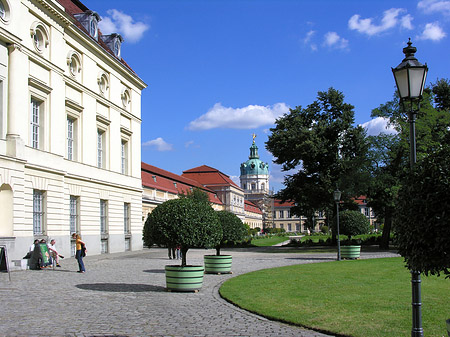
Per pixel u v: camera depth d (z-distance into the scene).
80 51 30.83
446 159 6.25
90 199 31.56
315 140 42.12
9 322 8.70
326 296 11.94
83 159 30.91
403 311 9.88
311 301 11.16
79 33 29.94
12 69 22.05
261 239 74.62
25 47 23.14
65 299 11.57
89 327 8.35
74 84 29.78
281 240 68.81
